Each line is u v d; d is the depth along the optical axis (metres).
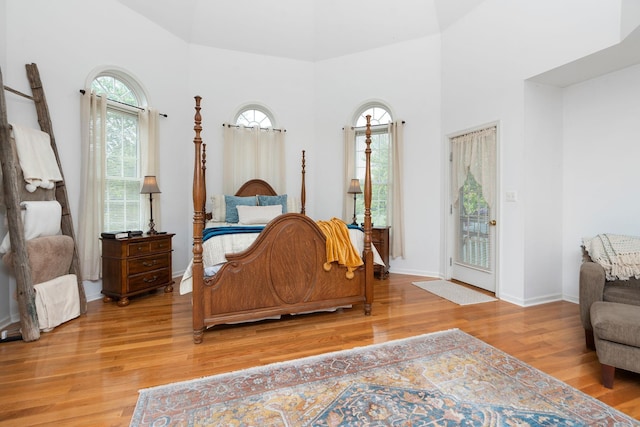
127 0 3.77
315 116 5.29
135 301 3.42
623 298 2.20
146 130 3.96
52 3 3.10
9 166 2.44
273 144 5.07
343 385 1.84
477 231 3.88
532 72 3.11
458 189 4.15
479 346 2.33
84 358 2.16
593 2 2.60
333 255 2.80
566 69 2.94
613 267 2.38
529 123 3.22
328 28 4.89
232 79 4.90
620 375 1.96
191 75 4.67
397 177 4.58
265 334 2.57
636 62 2.80
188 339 2.47
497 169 3.48
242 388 1.81
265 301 2.64
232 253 2.61
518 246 3.29
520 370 2.00
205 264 2.79
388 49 4.75
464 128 3.97
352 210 4.91
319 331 2.63
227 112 4.89
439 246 4.44
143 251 3.42
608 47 2.51
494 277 3.63
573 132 3.33
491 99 3.57
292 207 4.96
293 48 5.09
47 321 2.57
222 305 2.51
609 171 3.05
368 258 2.98
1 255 2.63
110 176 3.73
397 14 4.44
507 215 3.40
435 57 4.42
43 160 2.79
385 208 4.91
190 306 3.25
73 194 3.28
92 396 1.73
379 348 2.30
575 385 1.84
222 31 4.70
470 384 1.85
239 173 4.89
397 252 4.59
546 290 3.37
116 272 3.24
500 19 3.44
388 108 4.77
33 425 1.50
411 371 1.99
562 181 3.43
